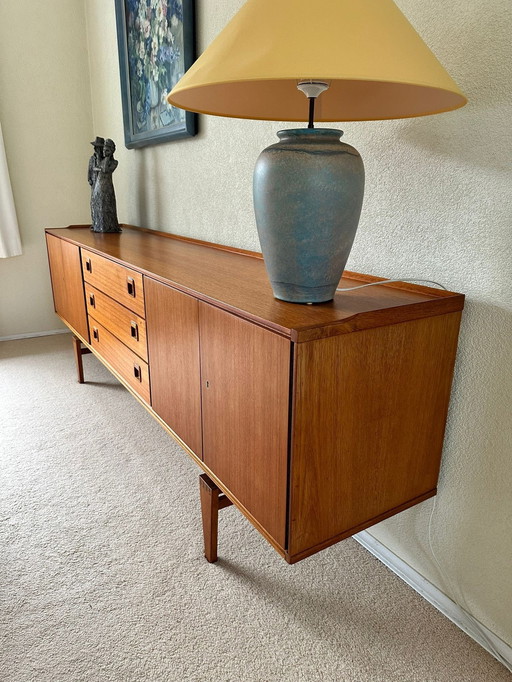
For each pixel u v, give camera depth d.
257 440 1.00
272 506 1.00
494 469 1.05
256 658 1.07
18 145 3.00
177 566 1.33
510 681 1.04
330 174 0.86
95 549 1.39
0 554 1.37
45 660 1.06
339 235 0.92
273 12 0.71
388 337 0.96
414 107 0.94
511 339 0.98
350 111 1.05
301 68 0.65
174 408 1.39
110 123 2.89
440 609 1.21
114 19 2.55
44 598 1.22
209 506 1.28
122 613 1.18
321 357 0.88
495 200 0.95
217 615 1.18
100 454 1.88
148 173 2.45
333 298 1.04
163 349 1.38
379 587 1.28
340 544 1.44
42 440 1.97
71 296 2.32
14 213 3.00
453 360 1.09
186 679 1.02
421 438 1.11
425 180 1.08
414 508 1.26
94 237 2.25
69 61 3.01
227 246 1.84
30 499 1.61
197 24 1.80
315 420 0.91
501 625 1.09
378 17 0.71
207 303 1.09
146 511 1.56
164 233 2.30
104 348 1.96
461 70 0.97
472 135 0.97
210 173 1.90
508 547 1.05
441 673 1.05
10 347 3.09
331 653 1.09
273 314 0.92
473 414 1.08
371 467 1.04
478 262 1.01
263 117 1.07
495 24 0.90
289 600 1.23
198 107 0.95
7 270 3.15
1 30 2.80
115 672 1.03
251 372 0.98
